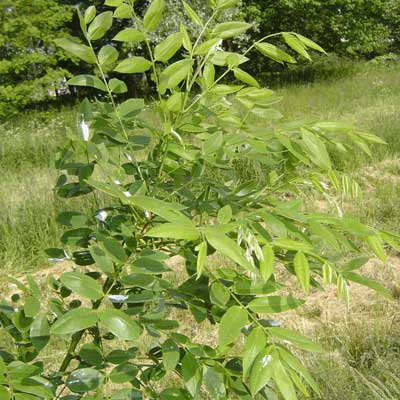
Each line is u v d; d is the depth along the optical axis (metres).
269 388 1.54
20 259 6.38
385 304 4.83
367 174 8.59
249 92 1.63
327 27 21.55
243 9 19.84
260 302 1.26
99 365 1.46
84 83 1.62
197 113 1.66
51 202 7.17
